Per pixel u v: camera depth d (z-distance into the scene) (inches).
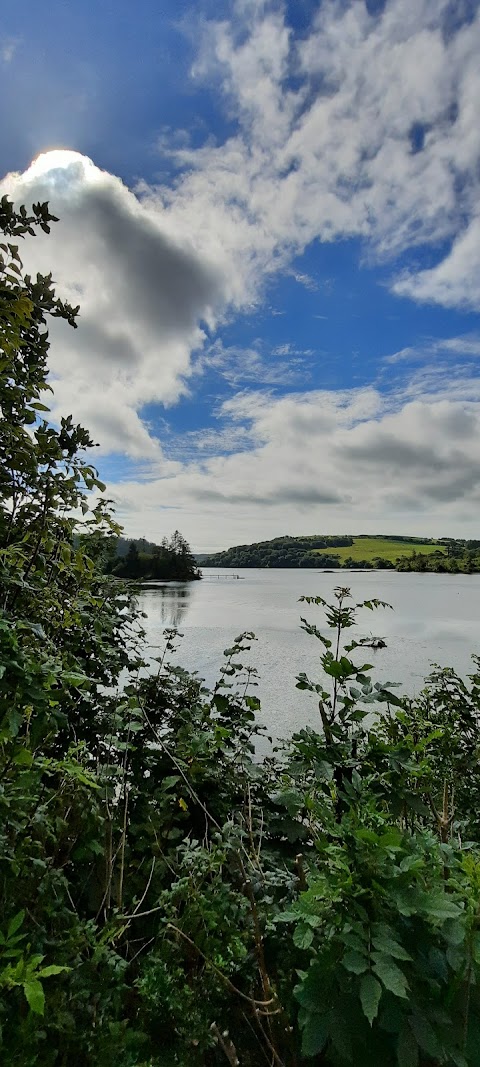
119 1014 67.0
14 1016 51.5
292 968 65.1
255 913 63.6
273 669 314.0
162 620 586.2
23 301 67.3
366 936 50.4
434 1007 50.1
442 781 114.3
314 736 96.4
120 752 106.9
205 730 116.8
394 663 346.9
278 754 168.7
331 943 53.8
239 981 70.5
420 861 54.9
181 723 121.1
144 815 91.7
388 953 48.1
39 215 99.9
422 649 411.8
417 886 54.7
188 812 98.5
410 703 143.8
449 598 1015.0
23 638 71.9
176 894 72.2
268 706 229.8
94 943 63.0
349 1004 50.3
